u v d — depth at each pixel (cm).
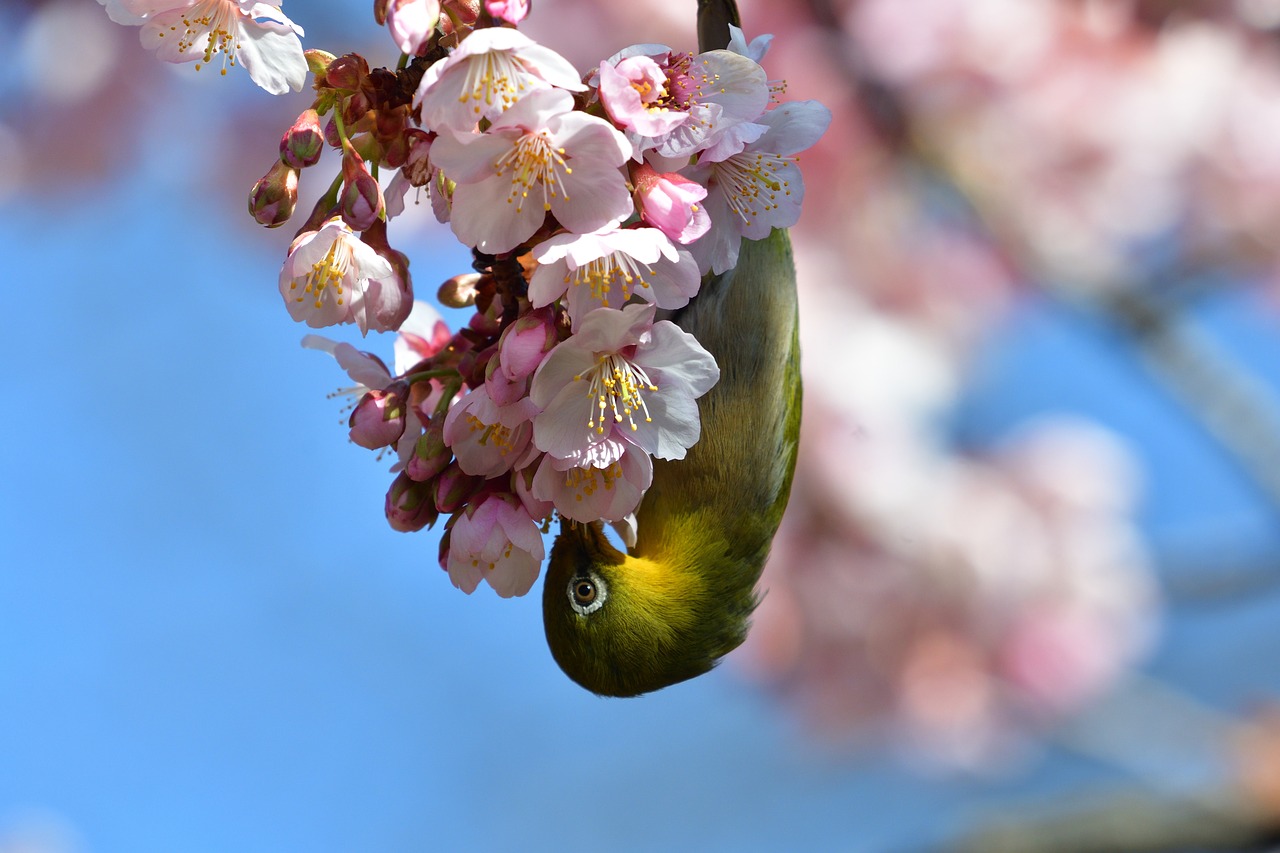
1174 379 805
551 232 282
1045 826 706
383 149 282
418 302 344
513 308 301
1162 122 852
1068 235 844
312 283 278
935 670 866
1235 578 870
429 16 266
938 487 875
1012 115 859
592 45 771
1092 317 834
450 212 277
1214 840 695
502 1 266
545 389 283
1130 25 877
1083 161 863
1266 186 848
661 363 292
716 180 315
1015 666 861
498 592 306
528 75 259
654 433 294
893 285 914
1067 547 871
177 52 279
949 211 915
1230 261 873
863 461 858
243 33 279
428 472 302
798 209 315
